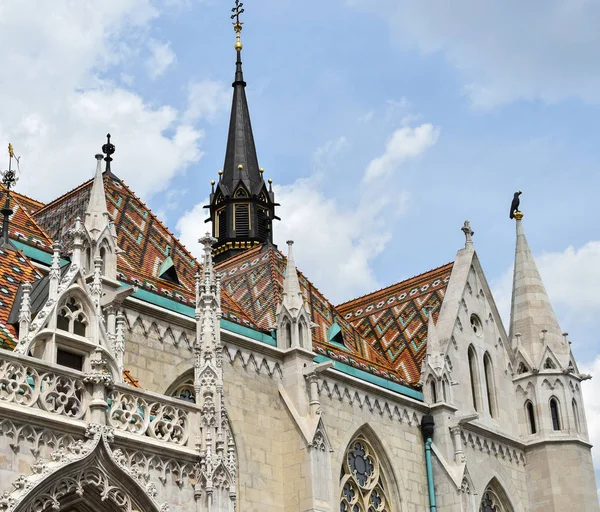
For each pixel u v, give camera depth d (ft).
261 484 141.79
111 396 91.81
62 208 156.97
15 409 83.41
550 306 205.26
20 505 81.25
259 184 233.35
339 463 153.89
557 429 193.57
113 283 128.98
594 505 190.49
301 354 151.02
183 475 95.40
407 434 168.66
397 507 162.09
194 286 151.23
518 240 213.05
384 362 180.34
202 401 99.91
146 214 161.17
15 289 104.22
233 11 264.52
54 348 90.63
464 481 167.63
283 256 181.57
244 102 249.75
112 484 88.63
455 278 195.00
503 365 197.06
